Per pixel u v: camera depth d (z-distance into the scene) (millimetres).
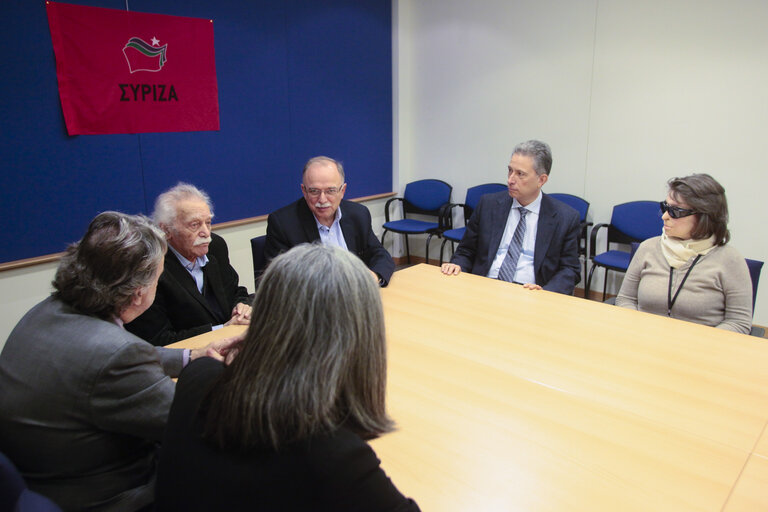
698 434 1058
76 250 1019
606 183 3666
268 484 583
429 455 987
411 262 5074
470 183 4453
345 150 4316
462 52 4234
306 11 3781
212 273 1985
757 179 3059
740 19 2938
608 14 3412
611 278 3791
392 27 4492
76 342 936
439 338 1538
